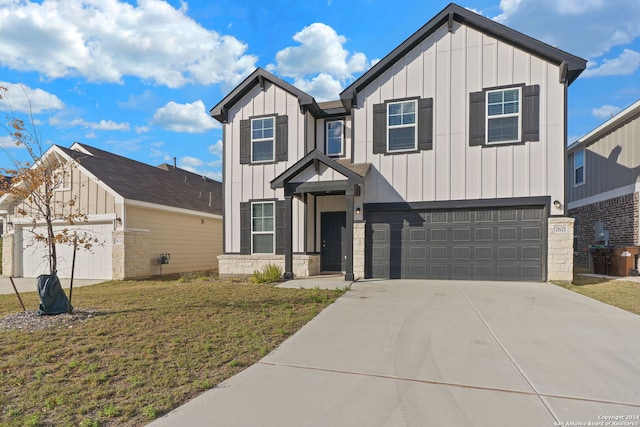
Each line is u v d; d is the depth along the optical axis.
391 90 11.10
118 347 4.65
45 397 3.36
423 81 10.81
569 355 4.38
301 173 10.77
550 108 9.76
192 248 16.72
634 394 3.42
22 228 14.55
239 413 3.12
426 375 3.87
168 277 13.80
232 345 4.78
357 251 10.91
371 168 11.08
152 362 4.18
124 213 12.88
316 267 12.33
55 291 6.29
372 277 10.91
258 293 8.41
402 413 3.10
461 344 4.79
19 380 3.68
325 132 12.90
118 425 2.93
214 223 18.53
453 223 10.43
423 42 10.86
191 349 4.61
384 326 5.64
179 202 15.96
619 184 13.23
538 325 5.59
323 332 5.37
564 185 9.61
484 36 10.32
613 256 11.59
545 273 9.66
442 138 10.59
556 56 9.52
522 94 9.95
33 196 6.73
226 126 13.13
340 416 3.06
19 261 14.45
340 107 12.52
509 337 5.04
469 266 10.26
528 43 9.73
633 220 12.27
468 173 10.34
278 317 6.16
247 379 3.79
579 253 16.25
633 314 6.19
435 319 5.98
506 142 10.03
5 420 2.96
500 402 3.28
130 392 3.47
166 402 3.29
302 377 3.84
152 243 14.21
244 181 12.82
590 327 5.46
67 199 13.45
